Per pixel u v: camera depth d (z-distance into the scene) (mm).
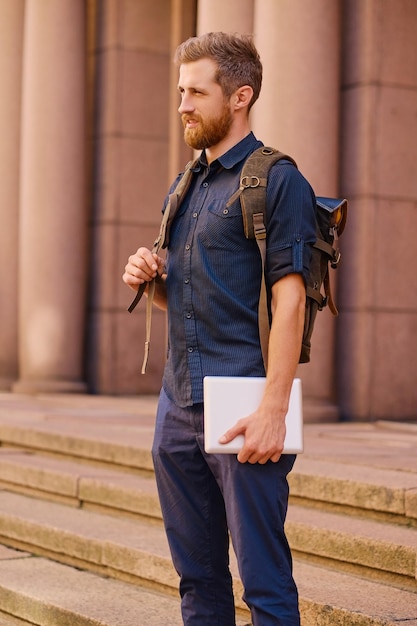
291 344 3314
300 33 8852
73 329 11867
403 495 5363
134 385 12016
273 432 3268
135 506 6387
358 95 9227
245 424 3268
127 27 12031
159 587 5441
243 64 3492
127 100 12031
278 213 3371
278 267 3363
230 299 3438
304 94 8859
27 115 11828
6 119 12188
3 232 12156
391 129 9258
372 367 9234
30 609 5324
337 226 3590
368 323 9211
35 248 11766
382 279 9266
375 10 9180
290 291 3346
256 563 3355
